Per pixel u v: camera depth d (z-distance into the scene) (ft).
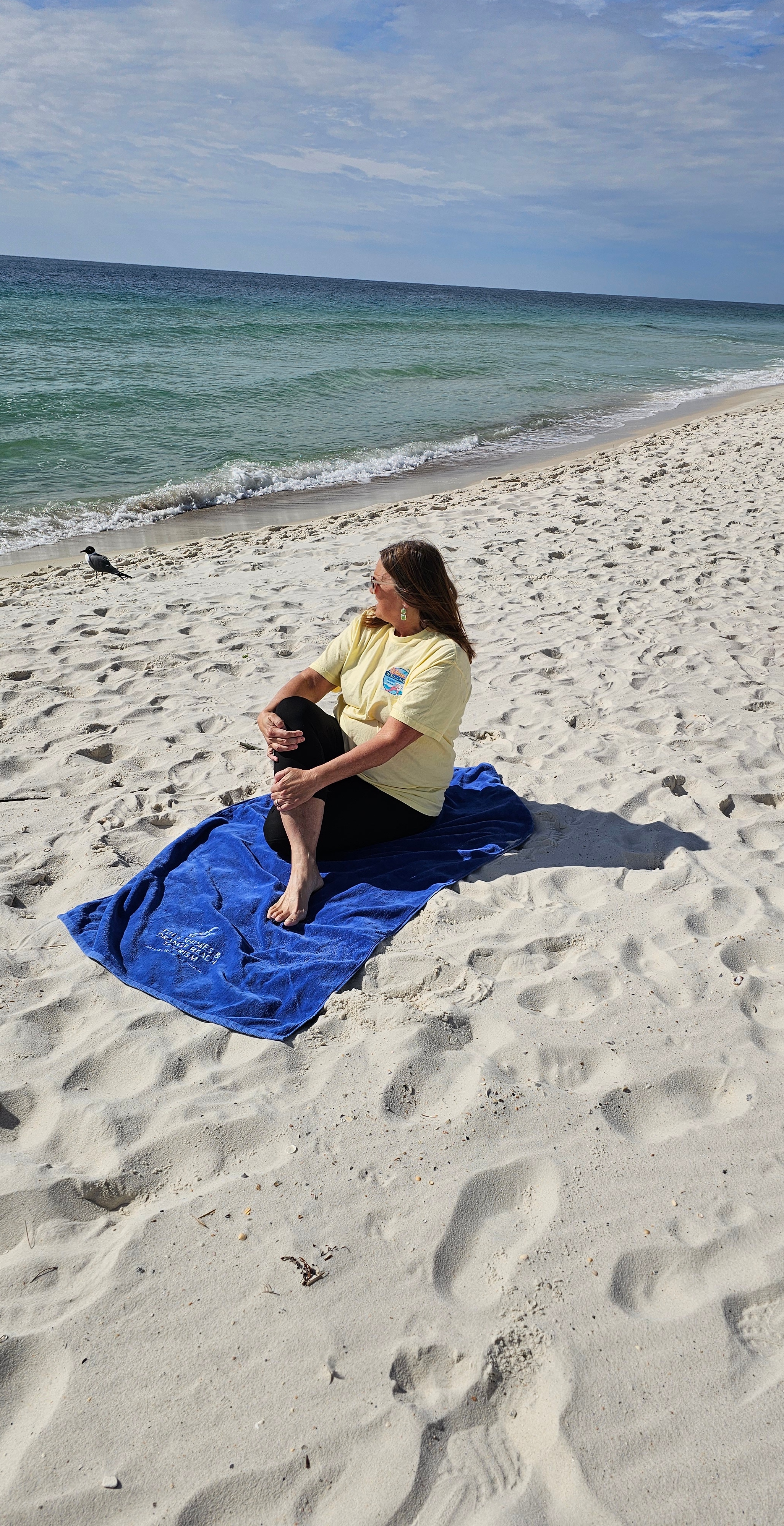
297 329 118.21
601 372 98.99
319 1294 6.65
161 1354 6.27
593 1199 7.39
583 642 20.43
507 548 28.63
